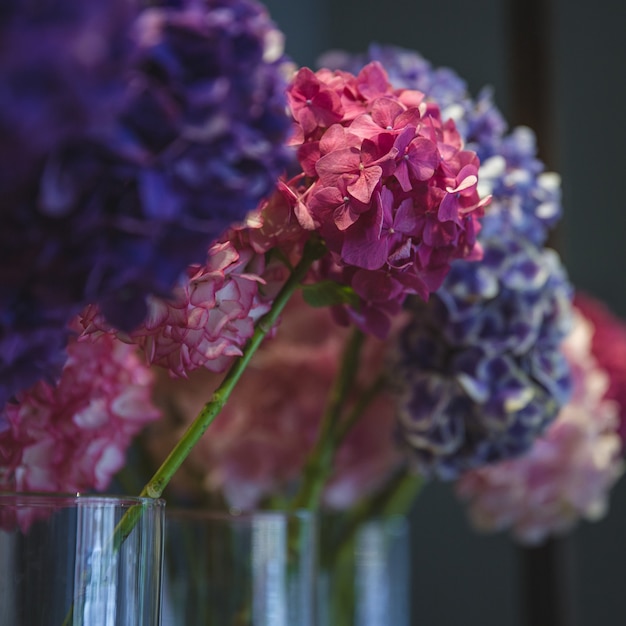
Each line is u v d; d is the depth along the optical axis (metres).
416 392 1.40
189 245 0.99
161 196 0.96
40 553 1.11
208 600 1.33
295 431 1.56
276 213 1.16
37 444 1.22
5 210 0.95
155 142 0.97
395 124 1.16
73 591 1.11
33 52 0.90
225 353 1.17
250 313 1.20
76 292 0.98
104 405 1.25
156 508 1.17
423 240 1.17
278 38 1.05
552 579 2.02
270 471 1.56
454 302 1.35
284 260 1.20
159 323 1.13
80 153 0.95
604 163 2.39
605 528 2.27
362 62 1.46
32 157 0.92
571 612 2.03
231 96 0.99
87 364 1.24
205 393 1.51
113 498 1.14
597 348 1.77
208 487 1.54
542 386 1.40
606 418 1.65
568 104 2.38
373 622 1.65
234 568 1.33
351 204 1.14
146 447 1.52
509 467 1.60
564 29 2.41
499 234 1.36
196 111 0.97
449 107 1.38
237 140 0.99
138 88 0.96
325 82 1.21
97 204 0.96
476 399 1.37
